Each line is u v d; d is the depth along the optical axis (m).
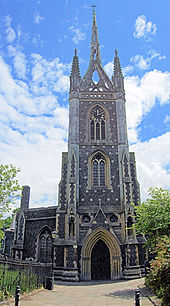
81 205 30.64
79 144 33.59
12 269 16.30
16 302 11.26
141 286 19.25
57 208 31.81
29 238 35.00
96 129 34.81
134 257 27.20
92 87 37.62
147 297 14.13
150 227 18.92
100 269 28.41
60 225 30.27
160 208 19.42
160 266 11.82
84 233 29.28
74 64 38.12
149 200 20.12
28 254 34.19
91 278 28.00
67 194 30.58
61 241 29.48
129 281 24.33
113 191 31.19
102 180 32.28
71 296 16.70
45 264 20.83
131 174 33.03
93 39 42.94
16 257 33.44
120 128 33.97
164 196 19.91
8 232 42.16
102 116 35.47
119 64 38.31
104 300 15.03
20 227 35.38
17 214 36.59
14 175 17.81
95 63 40.44
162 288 11.49
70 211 29.20
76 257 27.52
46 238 34.09
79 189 31.36
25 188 38.84
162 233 18.42
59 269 28.25
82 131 34.38
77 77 37.31
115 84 37.03
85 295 17.12
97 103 35.84
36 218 35.44
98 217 29.31
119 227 29.41
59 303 14.30
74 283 25.23
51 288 19.44
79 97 36.22
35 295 16.47
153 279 12.72
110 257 28.33
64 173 32.97
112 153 33.06
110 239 28.50
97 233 28.73
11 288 14.87
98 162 32.88
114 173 32.09
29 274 17.88
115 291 18.33
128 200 29.52
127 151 32.47
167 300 10.66
